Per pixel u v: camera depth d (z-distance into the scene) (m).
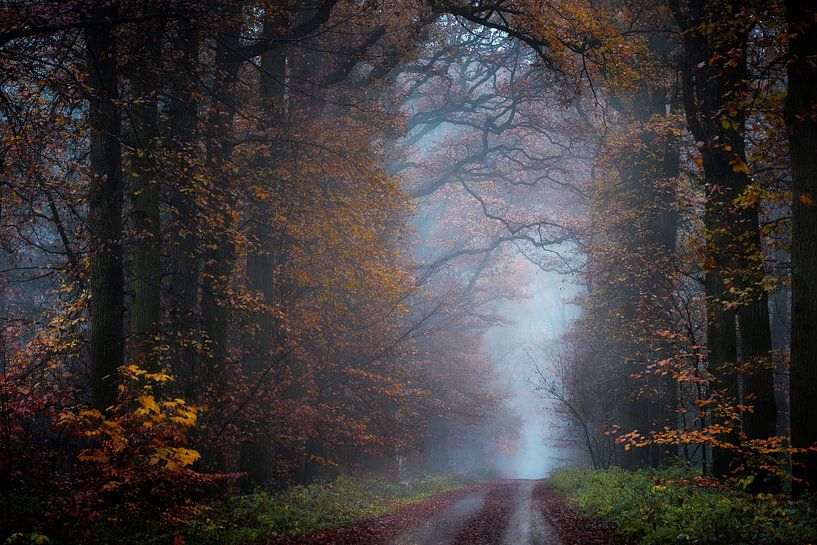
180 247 17.27
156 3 12.65
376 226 21.70
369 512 16.83
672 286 20.84
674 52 23.72
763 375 13.91
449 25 31.06
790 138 11.12
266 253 18.88
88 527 9.40
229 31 15.09
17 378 14.36
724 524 9.52
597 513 14.07
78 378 15.16
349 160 18.03
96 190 12.66
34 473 9.33
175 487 11.11
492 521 15.27
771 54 13.31
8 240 16.02
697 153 14.41
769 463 12.12
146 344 14.42
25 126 13.50
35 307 20.98
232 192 15.86
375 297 21.55
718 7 13.27
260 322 18.94
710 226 15.05
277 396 18.02
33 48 12.09
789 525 8.94
